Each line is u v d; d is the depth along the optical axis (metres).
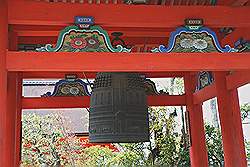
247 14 5.41
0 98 4.40
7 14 4.84
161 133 13.45
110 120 5.21
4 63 4.57
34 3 4.98
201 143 9.05
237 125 7.41
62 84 9.35
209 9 5.37
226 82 7.37
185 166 12.91
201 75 8.89
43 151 13.60
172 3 6.47
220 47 5.16
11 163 5.96
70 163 13.69
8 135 6.02
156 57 4.93
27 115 14.58
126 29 6.78
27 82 11.88
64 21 5.00
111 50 4.89
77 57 4.78
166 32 7.00
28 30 6.47
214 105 16.39
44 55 4.71
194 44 5.13
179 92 15.76
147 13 5.22
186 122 9.43
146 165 13.28
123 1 5.86
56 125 14.45
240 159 7.16
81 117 18.14
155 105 9.46
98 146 14.38
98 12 5.10
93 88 5.58
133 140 5.19
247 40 6.36
